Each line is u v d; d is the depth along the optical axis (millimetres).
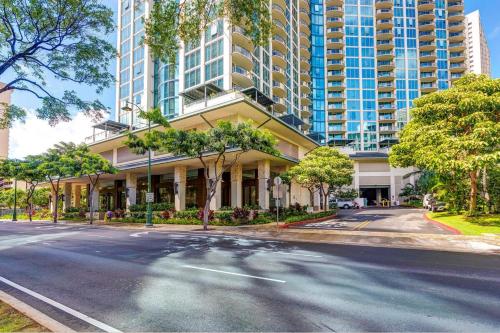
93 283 7191
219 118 27047
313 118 81188
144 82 55438
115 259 10250
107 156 40250
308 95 81250
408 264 9109
